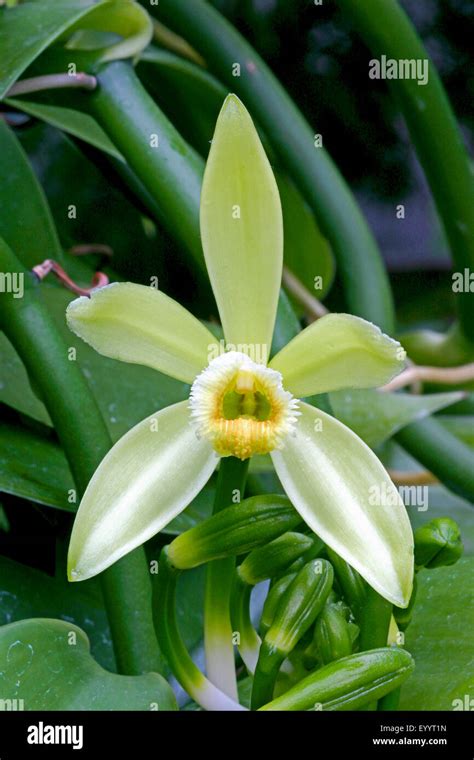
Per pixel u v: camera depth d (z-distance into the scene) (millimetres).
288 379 322
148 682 318
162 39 490
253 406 321
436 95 464
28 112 443
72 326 308
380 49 459
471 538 544
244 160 309
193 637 386
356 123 671
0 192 454
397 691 320
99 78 377
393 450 572
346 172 705
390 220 775
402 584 303
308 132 491
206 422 314
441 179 479
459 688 331
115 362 424
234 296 318
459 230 490
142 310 311
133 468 315
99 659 372
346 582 316
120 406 415
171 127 379
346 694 302
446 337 531
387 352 306
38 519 388
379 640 313
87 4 385
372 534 309
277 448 314
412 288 803
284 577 320
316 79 650
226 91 481
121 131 375
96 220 521
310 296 542
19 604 370
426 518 549
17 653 313
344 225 500
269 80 484
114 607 338
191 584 394
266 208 313
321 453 317
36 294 351
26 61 364
